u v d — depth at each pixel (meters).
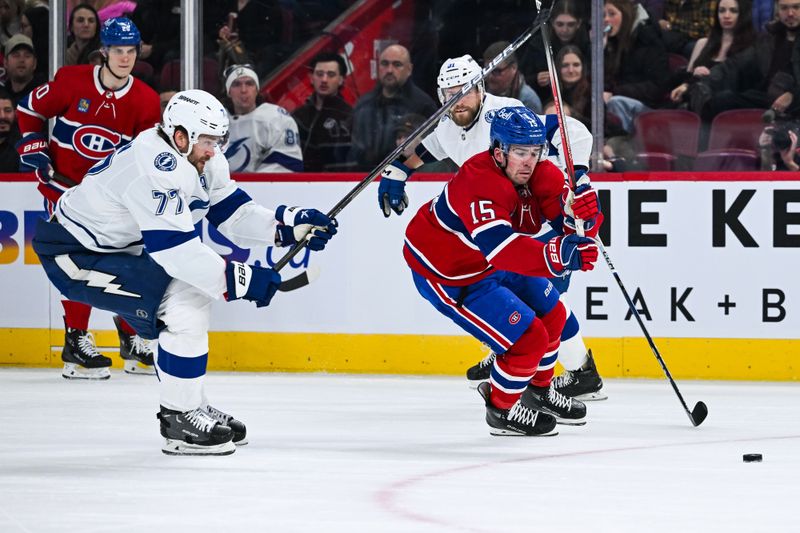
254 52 13.90
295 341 13.48
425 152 11.25
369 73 13.86
